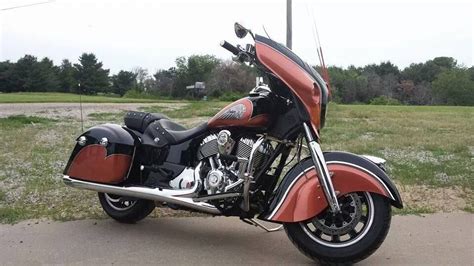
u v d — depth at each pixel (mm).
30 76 52750
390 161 8336
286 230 4297
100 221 5566
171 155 4996
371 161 4309
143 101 31500
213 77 37781
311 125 4285
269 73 4344
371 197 4141
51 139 11250
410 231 5188
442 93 66500
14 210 5840
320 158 4195
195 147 4922
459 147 9680
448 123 15219
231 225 5441
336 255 4141
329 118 16719
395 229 5250
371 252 4133
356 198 4180
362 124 14508
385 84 59000
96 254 4633
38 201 6258
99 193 5586
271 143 4555
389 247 4746
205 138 4785
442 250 4668
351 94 44031
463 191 6578
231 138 4539
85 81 16359
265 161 4531
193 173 4789
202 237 5074
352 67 50719
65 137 11586
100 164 5133
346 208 4219
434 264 4352
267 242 4934
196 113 17938
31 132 12469
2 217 5648
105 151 5129
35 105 24344
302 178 4258
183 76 58406
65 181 5328
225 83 35625
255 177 4477
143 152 5137
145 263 4422
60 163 8414
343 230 4180
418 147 9875
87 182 5195
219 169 4559
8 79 53094
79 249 4750
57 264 4406
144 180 5098
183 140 4969
